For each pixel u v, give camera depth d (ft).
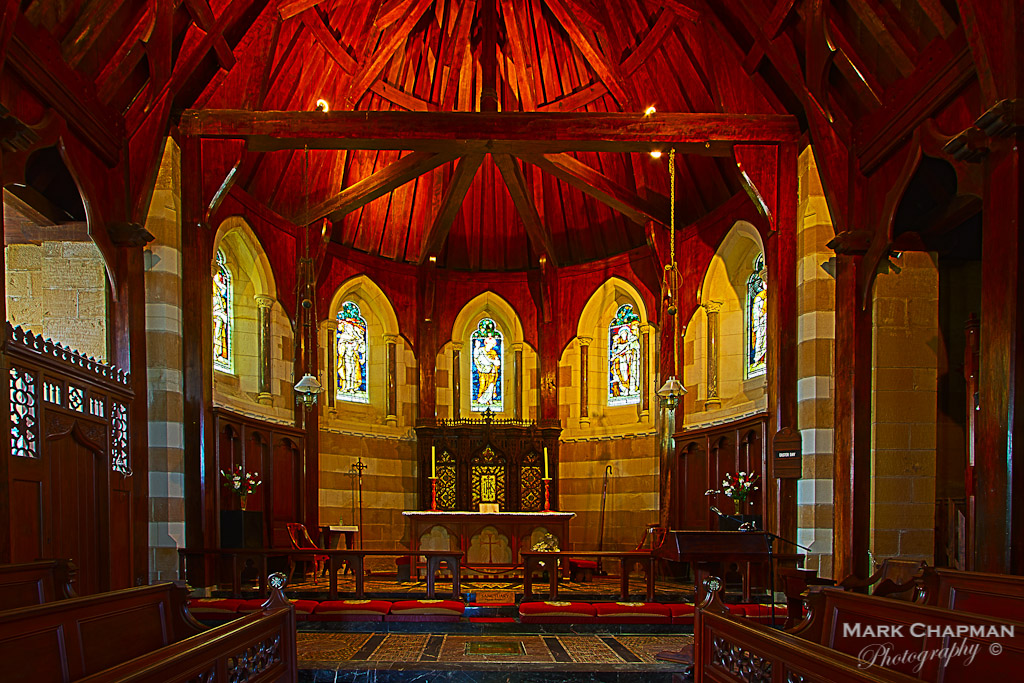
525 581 35.96
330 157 52.75
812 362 37.58
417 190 60.13
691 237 52.39
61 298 36.06
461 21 51.49
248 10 38.58
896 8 29.58
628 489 57.41
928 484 35.24
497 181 60.80
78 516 30.12
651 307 57.11
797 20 34.86
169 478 37.11
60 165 32.86
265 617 19.75
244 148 40.04
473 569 48.37
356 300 60.39
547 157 47.34
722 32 39.11
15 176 26.58
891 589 24.06
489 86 45.01
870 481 35.06
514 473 59.26
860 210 34.81
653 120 39.42
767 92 39.58
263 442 47.01
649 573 36.70
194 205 39.50
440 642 30.71
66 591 21.84
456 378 63.10
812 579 28.25
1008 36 23.03
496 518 48.96
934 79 28.37
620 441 58.44
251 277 49.16
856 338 35.01
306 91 46.34
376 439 59.11
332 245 57.41
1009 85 23.04
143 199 36.06
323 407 55.72
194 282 39.29
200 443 38.65
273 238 50.03
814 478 36.94
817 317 37.58
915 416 35.60
